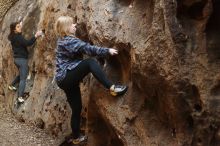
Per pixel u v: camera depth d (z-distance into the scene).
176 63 4.30
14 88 8.87
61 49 5.18
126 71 5.20
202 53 4.27
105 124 5.67
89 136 5.80
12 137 7.33
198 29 4.29
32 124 7.86
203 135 4.34
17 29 8.43
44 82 7.93
